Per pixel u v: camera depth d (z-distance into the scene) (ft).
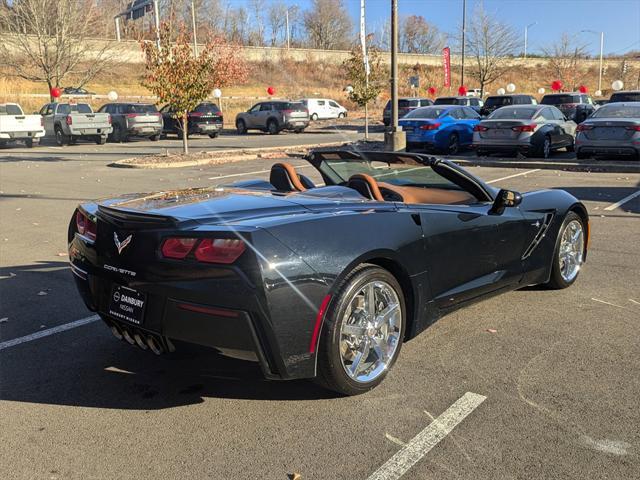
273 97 175.94
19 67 110.73
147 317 10.64
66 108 84.84
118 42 169.07
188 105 59.67
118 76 165.78
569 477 8.77
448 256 12.92
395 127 55.83
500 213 14.60
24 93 130.72
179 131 91.81
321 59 230.68
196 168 52.90
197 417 10.84
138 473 9.14
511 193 14.20
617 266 19.86
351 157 15.12
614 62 228.02
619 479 8.70
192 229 10.18
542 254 16.21
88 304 12.26
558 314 15.60
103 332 15.11
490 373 12.24
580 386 11.58
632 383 11.66
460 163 50.31
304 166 52.19
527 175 42.75
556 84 126.82
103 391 11.95
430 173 14.99
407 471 9.00
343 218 11.02
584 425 10.17
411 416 10.62
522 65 233.55
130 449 9.82
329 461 9.32
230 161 58.03
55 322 15.79
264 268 9.78
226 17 271.08
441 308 13.14
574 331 14.42
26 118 75.41
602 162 46.11
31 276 19.97
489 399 11.15
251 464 9.30
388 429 10.21
